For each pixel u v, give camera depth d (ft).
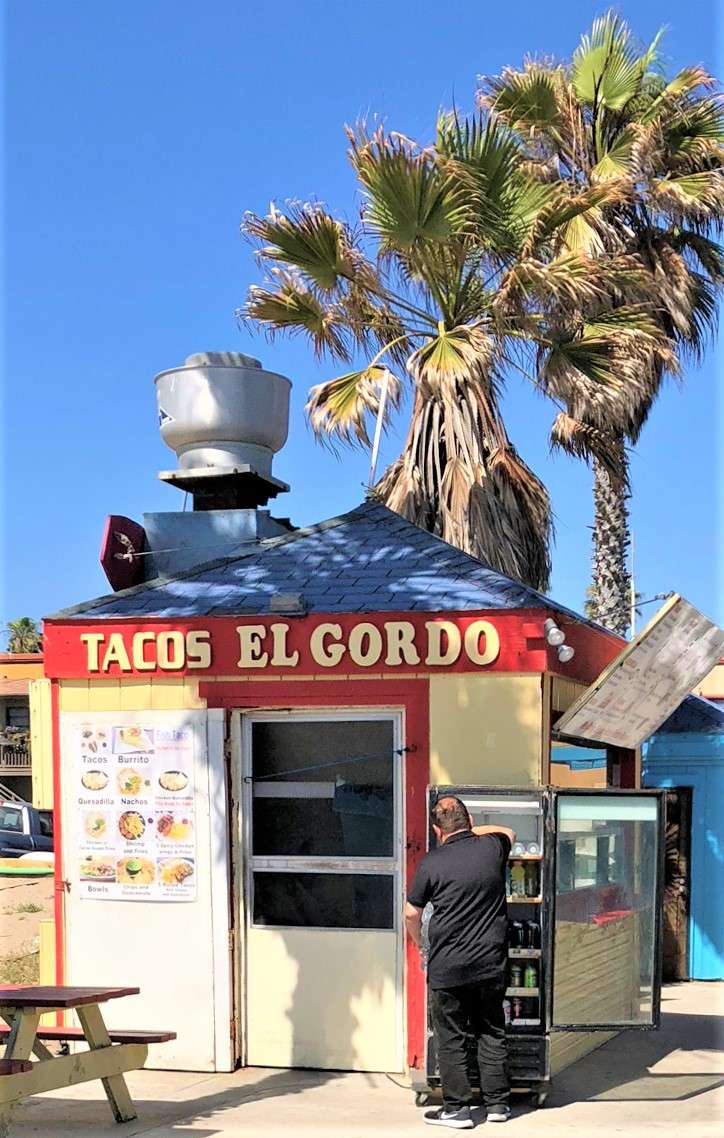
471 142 39.09
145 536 28.19
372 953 21.83
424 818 21.53
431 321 40.63
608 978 21.21
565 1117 18.93
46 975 23.34
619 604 58.34
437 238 36.55
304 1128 18.30
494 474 38.06
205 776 22.59
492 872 18.72
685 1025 26.22
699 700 34.55
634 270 42.93
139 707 23.11
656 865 20.34
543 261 39.93
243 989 22.40
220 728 22.57
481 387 37.65
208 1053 22.06
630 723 22.97
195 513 28.09
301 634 22.31
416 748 21.71
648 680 21.74
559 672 22.47
